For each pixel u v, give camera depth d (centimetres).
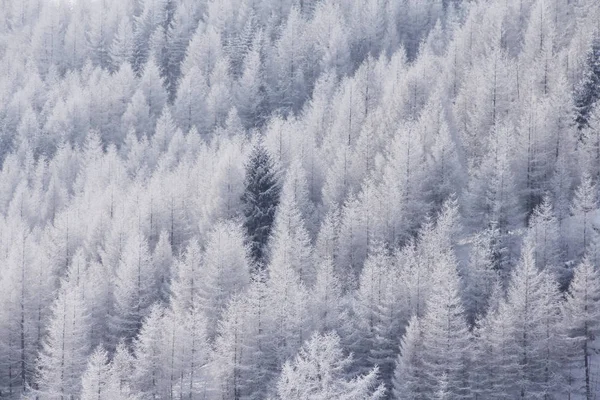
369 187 13575
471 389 9288
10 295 11494
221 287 11400
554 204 13038
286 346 9812
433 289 9956
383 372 10031
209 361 9750
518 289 9781
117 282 12088
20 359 11469
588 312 9706
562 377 9588
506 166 12656
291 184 14025
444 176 13712
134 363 9725
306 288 11388
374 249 11388
